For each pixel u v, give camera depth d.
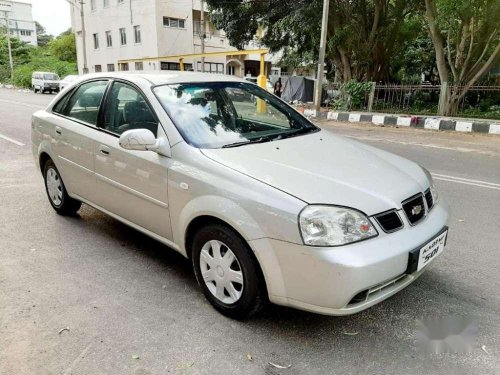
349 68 18.02
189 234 2.97
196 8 32.22
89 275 3.34
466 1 11.77
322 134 3.63
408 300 3.01
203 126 3.20
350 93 15.69
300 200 2.39
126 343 2.55
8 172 6.43
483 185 5.92
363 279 2.28
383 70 18.30
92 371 2.32
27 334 2.62
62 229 4.23
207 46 33.88
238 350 2.49
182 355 2.45
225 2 19.25
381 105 15.41
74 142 3.92
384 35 17.06
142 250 3.79
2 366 2.35
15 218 4.51
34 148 4.68
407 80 20.72
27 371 2.31
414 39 18.84
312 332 2.66
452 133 11.34
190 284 3.23
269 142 3.20
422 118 12.45
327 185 2.54
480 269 3.45
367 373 2.32
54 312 2.85
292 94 21.23
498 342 2.58
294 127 3.70
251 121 3.53
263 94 3.93
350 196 2.47
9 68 47.69
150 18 29.97
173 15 30.69
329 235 2.31
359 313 2.86
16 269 3.42
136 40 31.81
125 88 3.58
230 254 2.70
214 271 2.82
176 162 2.96
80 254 3.70
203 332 2.65
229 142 3.13
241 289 2.67
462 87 13.66
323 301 2.33
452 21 12.99
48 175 4.56
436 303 2.98
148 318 2.79
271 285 2.48
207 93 3.53
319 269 2.29
